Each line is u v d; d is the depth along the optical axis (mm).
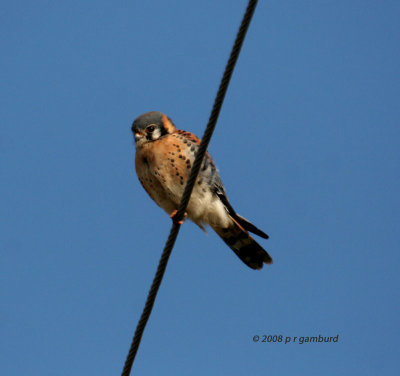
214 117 7289
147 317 7918
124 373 7969
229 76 6945
